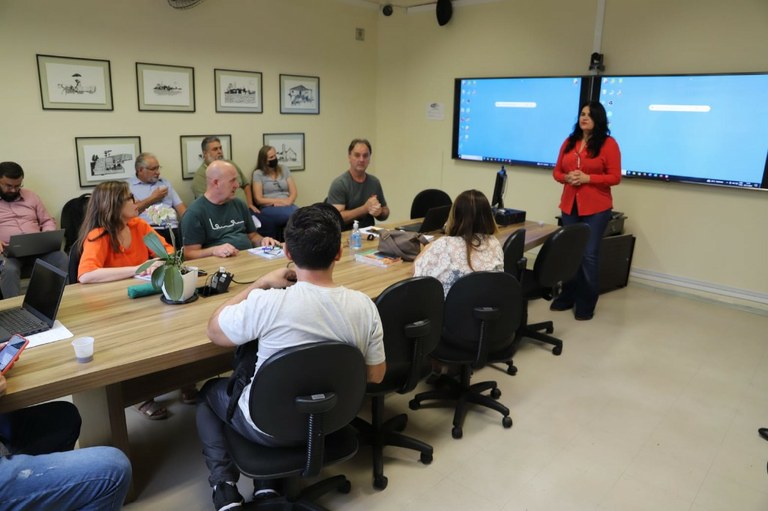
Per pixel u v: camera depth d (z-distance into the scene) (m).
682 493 2.09
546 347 3.44
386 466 2.24
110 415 1.87
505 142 5.32
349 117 6.12
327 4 5.59
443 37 5.64
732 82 3.96
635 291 4.59
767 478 2.18
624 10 4.42
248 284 2.34
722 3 3.95
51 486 1.38
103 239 2.43
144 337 1.76
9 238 3.72
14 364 1.54
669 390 2.89
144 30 4.36
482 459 2.29
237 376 1.61
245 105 5.16
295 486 1.83
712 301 4.30
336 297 1.53
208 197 3.00
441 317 2.10
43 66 3.90
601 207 3.77
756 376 3.05
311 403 1.45
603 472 2.21
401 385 2.09
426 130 6.00
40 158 4.00
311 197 5.97
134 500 1.99
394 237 2.82
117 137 4.37
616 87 4.52
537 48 4.98
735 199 4.14
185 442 2.36
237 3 4.89
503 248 2.82
